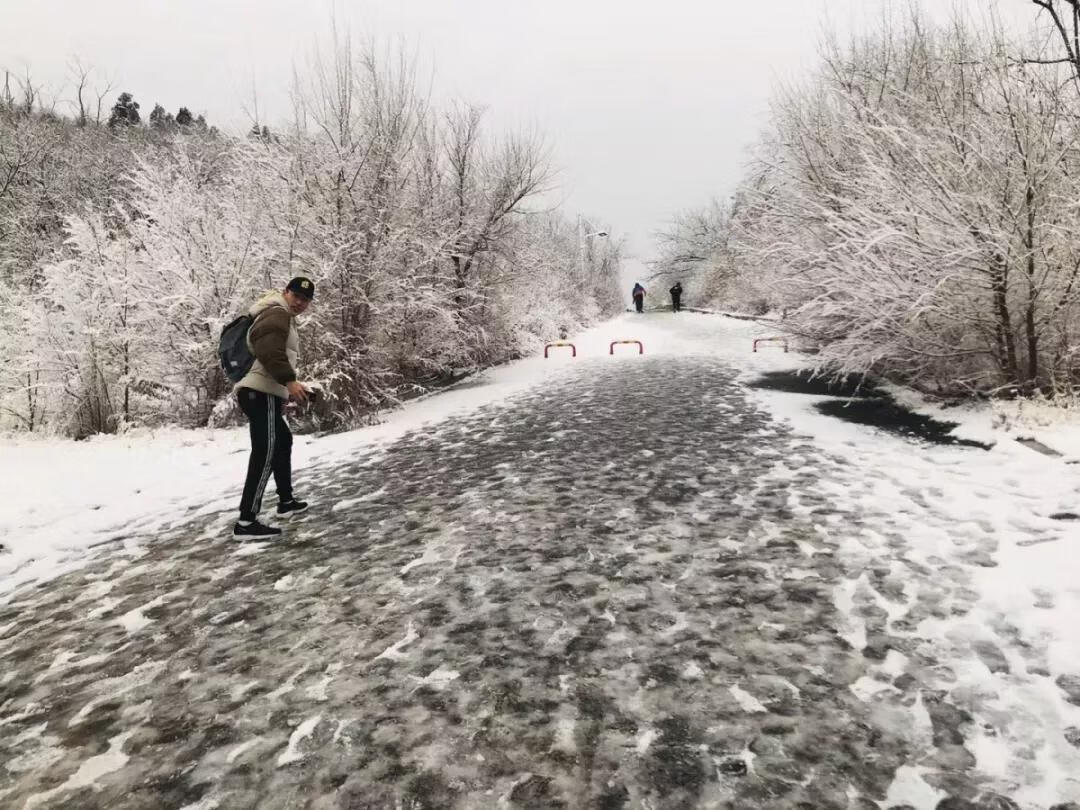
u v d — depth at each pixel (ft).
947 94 24.29
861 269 24.23
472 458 21.84
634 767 6.81
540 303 72.79
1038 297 21.95
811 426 23.61
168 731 7.82
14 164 75.46
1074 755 6.63
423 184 41.68
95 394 31.89
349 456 23.70
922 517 13.57
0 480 20.89
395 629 10.14
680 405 29.48
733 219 37.93
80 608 11.65
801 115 32.94
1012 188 21.22
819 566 11.55
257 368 15.05
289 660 9.37
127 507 18.31
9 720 8.21
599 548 13.05
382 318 35.12
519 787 6.58
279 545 14.38
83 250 31.55
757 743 7.09
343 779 6.81
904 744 6.95
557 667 8.81
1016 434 19.13
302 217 32.58
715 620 9.89
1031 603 9.66
